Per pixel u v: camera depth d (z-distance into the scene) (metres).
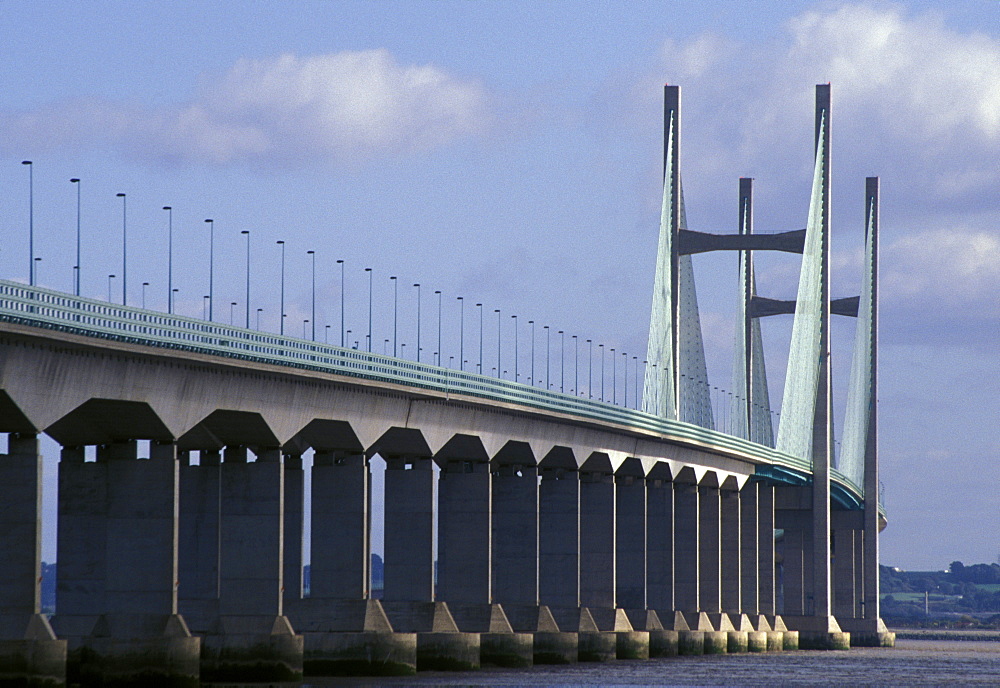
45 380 161.25
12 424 161.38
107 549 182.12
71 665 179.88
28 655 153.38
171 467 181.38
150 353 170.75
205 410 186.12
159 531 181.12
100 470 189.75
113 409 176.75
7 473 160.25
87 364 166.62
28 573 159.25
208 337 180.50
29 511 159.88
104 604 188.50
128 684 175.25
